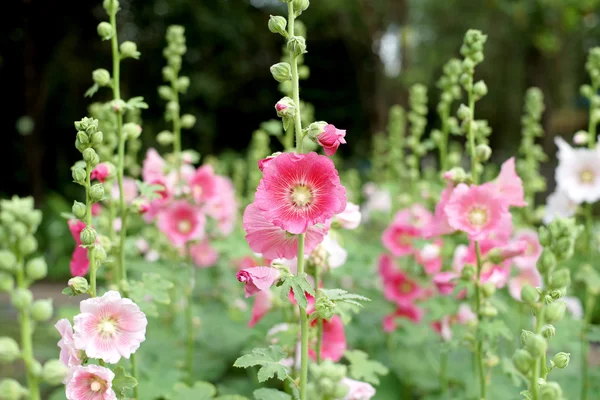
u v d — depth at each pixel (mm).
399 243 4250
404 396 4004
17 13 13320
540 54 12320
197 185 3705
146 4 14930
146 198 2818
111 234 2869
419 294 4141
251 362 1950
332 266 2623
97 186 2094
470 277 2771
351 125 18656
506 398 3301
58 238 10078
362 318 4559
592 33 16219
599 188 3551
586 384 3359
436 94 18906
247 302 4500
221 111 18047
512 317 4000
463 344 2812
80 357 1922
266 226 1985
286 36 2033
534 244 3734
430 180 5574
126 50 2795
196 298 4949
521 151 4684
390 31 14523
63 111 15297
